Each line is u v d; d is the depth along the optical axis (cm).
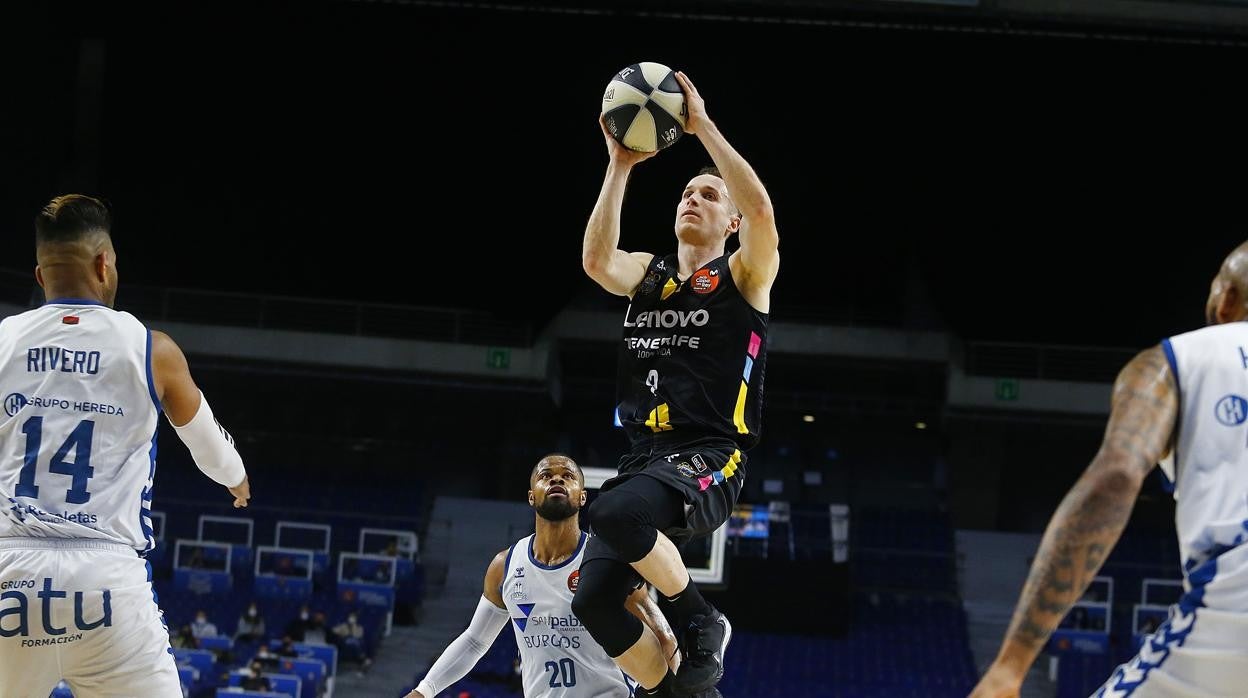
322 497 2644
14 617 349
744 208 430
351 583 2267
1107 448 252
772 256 438
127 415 372
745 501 2892
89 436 366
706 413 433
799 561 2367
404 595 2316
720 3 1941
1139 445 251
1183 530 261
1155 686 261
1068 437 2702
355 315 2636
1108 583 2391
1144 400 260
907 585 2538
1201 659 254
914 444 2972
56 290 383
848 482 2942
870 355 2612
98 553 359
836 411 2781
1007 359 2619
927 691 2192
